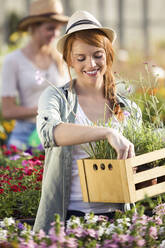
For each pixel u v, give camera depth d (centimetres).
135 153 286
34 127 551
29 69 543
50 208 292
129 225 275
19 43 1073
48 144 267
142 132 297
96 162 267
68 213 295
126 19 1975
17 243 248
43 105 289
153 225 273
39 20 544
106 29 299
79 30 294
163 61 1421
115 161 258
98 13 1916
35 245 248
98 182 268
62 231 254
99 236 270
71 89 303
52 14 554
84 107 305
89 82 301
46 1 562
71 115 296
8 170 441
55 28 552
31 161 425
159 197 330
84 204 294
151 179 277
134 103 321
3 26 1736
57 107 290
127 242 257
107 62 309
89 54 295
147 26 2005
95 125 289
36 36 546
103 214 296
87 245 256
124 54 1134
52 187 292
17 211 390
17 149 534
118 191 262
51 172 293
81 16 299
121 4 1958
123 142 253
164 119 457
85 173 274
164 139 301
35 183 392
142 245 263
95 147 279
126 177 257
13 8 1758
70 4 1856
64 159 289
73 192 295
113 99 313
